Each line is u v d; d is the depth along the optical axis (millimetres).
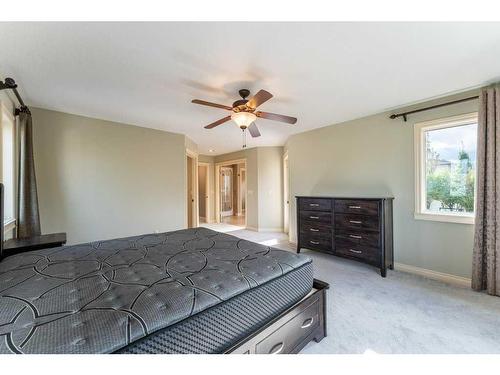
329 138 3840
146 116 3303
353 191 3521
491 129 2232
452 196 2699
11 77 2113
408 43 1648
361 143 3420
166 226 4145
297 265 1560
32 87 2340
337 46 1681
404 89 2447
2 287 1133
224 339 1080
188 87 2342
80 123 3244
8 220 2467
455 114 2574
